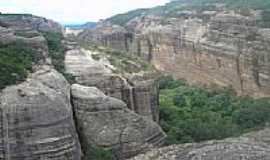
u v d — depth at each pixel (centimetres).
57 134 4228
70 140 4331
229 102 8069
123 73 6341
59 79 5000
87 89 5150
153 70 7006
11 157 4038
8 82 4391
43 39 6194
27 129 4097
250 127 6688
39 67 5122
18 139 4062
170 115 6900
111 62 6719
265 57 8469
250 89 8756
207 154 4322
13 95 4212
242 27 9375
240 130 6419
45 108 4216
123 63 6788
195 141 5769
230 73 9344
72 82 5681
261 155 4284
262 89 8469
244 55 8919
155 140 5144
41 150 4116
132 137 4912
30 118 4119
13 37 5894
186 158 4269
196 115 7000
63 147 4244
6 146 4034
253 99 8331
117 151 4791
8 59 4944
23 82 4494
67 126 4350
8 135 4044
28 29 6944
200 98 8269
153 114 6397
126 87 6103
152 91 6425
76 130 4881
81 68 6081
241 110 7200
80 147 4684
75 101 4962
